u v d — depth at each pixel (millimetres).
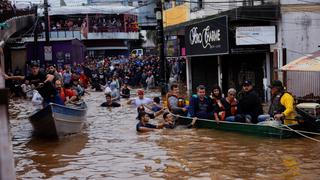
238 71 24250
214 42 23500
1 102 2240
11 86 30812
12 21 32938
